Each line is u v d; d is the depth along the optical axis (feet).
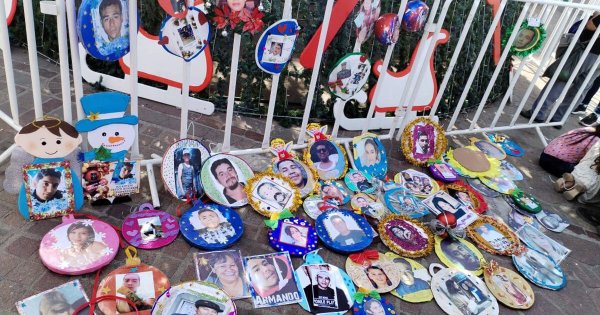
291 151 11.10
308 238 9.15
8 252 7.57
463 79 14.99
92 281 7.46
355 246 9.15
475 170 12.49
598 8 12.65
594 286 9.75
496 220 10.90
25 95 11.93
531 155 14.47
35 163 7.93
